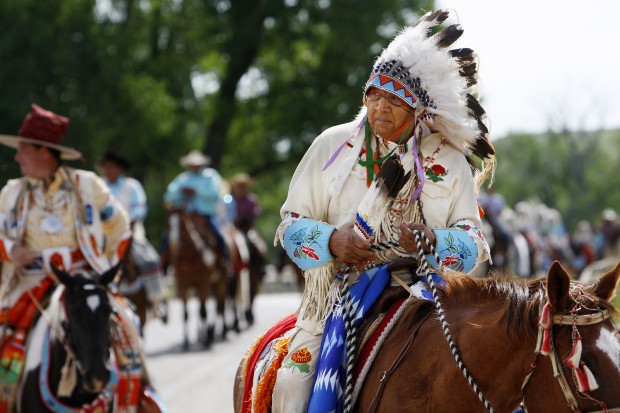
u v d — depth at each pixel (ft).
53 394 39.83
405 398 25.88
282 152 245.86
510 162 475.31
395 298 27.48
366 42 218.59
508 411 25.12
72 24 165.68
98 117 168.14
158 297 77.66
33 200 41.93
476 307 25.98
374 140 28.25
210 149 231.30
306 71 229.86
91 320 39.09
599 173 458.09
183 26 219.82
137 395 41.47
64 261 41.81
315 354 27.66
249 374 30.12
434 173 27.71
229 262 103.35
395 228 27.50
